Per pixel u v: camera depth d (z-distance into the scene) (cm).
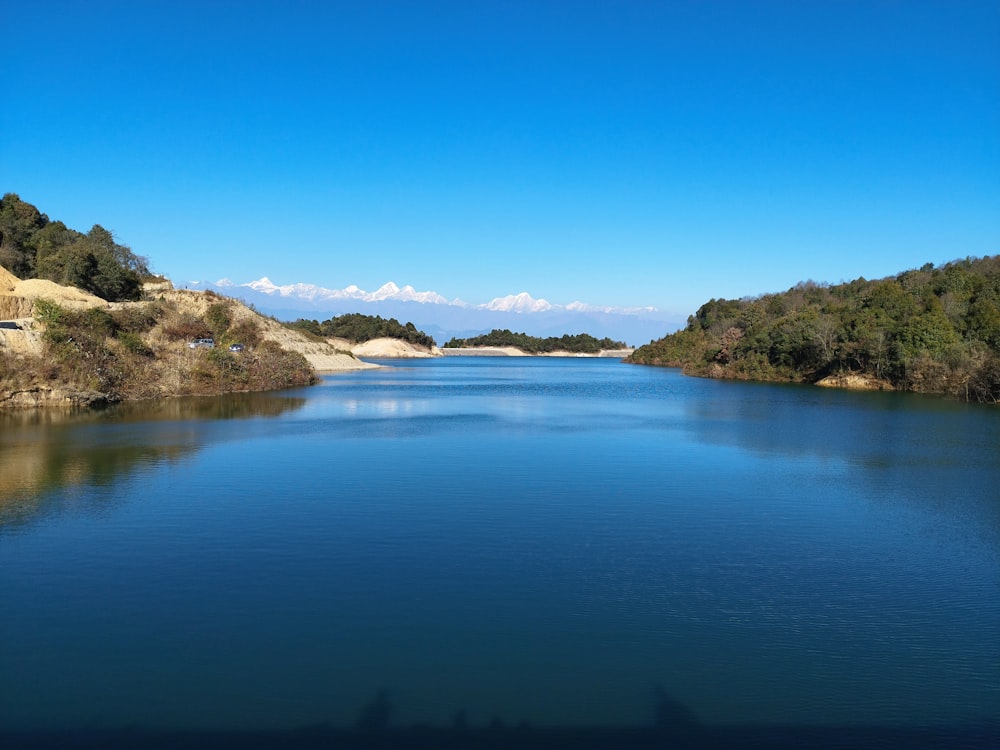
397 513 2091
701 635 1288
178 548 1731
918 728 1008
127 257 9594
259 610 1366
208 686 1089
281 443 3400
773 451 3366
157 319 7462
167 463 2825
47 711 1020
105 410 4706
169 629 1280
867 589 1531
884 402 6481
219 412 4788
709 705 1056
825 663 1190
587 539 1858
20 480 2466
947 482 2647
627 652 1216
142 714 1015
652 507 2214
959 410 5644
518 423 4478
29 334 5191
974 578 1608
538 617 1354
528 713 1028
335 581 1523
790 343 10294
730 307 17925
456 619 1338
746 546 1820
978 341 7819
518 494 2359
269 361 7519
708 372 11956
